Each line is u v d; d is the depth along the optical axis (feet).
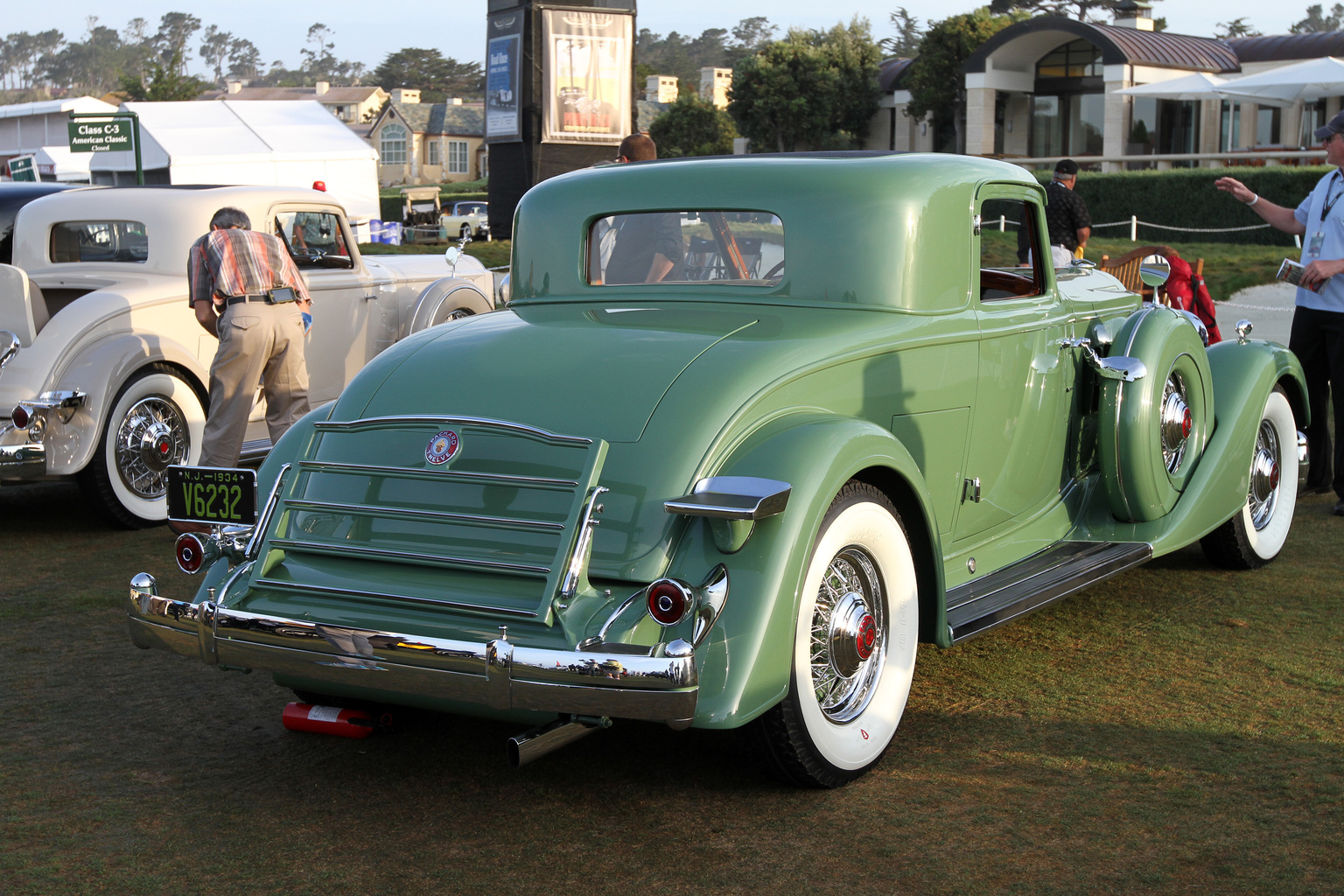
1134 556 14.19
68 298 23.11
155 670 13.93
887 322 11.70
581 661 8.80
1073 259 16.88
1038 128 106.83
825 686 10.38
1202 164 96.37
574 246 13.25
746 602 9.29
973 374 12.70
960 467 12.79
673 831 9.73
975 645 14.24
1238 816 9.73
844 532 10.14
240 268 20.26
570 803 10.31
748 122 139.95
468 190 223.10
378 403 10.98
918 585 11.35
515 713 9.69
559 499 9.72
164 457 21.43
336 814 10.18
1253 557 17.04
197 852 9.49
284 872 9.18
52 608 16.38
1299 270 19.97
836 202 11.96
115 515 20.83
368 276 25.98
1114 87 95.50
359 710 11.91
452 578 9.82
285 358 20.99
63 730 12.09
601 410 10.09
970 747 11.27
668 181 12.84
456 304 27.17
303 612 10.00
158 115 81.66
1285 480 17.69
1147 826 9.59
